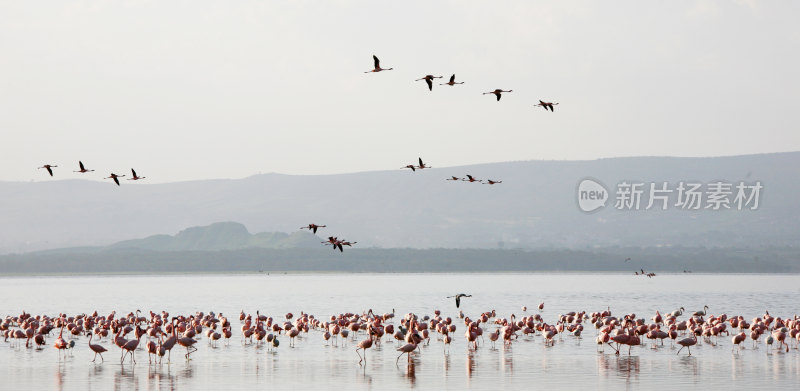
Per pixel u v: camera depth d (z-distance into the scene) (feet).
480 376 195.31
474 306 479.41
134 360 220.23
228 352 238.07
